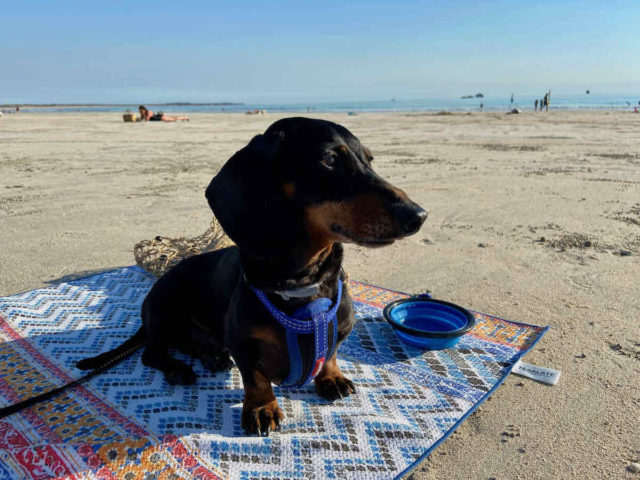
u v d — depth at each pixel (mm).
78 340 736
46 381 628
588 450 514
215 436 525
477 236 1265
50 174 2219
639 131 4258
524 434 542
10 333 743
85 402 581
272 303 508
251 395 549
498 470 490
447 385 628
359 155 500
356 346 729
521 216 1456
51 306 839
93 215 1476
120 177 2148
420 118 7418
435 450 522
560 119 6305
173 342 687
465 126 5320
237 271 583
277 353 529
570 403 592
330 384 612
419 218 430
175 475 470
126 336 754
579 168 2303
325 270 518
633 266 1031
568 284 946
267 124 6246
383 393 616
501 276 992
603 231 1291
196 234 1276
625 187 1850
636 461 495
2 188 1887
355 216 449
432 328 766
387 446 518
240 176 486
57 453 492
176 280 660
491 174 2168
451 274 1008
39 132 4770
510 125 5324
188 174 2232
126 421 546
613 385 625
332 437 532
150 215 1478
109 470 473
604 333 756
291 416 571
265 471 480
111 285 929
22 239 1236
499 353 699
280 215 484
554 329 773
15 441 509
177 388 624
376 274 1019
